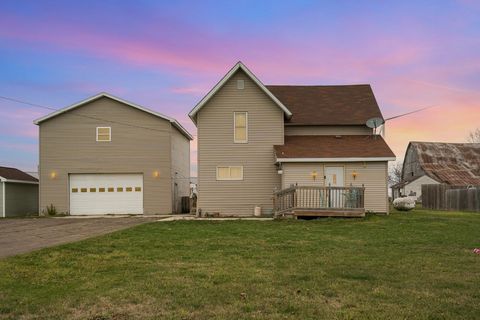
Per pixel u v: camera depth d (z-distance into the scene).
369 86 27.78
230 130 23.72
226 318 5.80
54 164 26.31
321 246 11.93
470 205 28.39
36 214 29.05
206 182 23.55
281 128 23.72
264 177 23.59
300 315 5.92
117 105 26.56
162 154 26.52
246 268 8.93
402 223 17.84
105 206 26.30
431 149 52.97
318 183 22.08
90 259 9.99
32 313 6.05
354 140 24.08
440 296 6.85
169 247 11.78
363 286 7.43
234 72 23.61
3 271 8.68
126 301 6.56
